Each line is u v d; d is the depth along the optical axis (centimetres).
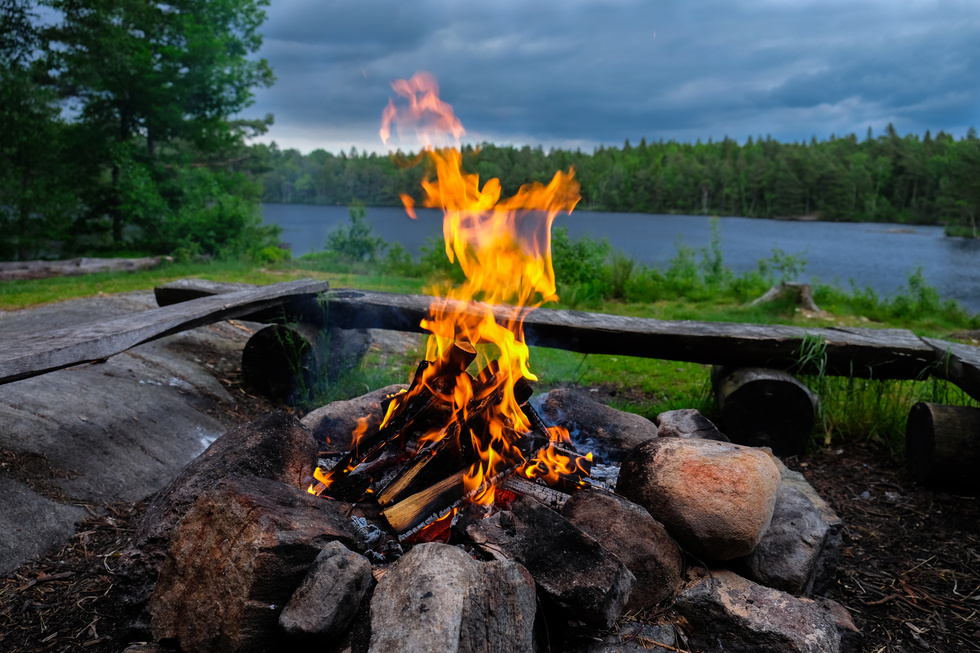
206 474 281
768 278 1602
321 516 258
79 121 1938
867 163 11025
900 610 313
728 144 14488
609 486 334
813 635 249
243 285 591
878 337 500
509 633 216
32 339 356
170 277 1292
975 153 7081
